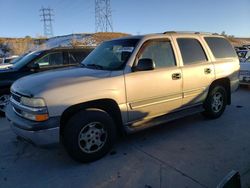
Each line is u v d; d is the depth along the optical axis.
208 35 5.51
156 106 4.45
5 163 3.92
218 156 3.92
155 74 4.32
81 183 3.33
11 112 3.96
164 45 4.61
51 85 3.53
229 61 5.69
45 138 3.41
